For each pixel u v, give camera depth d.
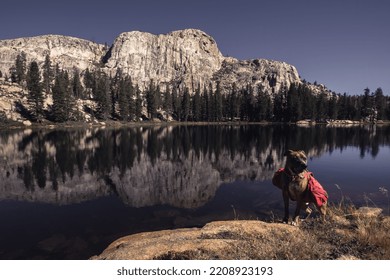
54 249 7.12
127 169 19.55
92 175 17.52
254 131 61.50
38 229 8.59
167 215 9.98
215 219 9.47
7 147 30.34
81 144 33.91
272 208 10.44
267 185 14.88
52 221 9.34
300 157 5.41
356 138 44.12
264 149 30.30
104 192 13.58
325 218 5.57
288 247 4.09
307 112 110.88
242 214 9.83
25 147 30.52
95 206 11.21
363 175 16.84
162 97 137.25
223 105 124.50
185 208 10.85
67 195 12.96
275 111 119.88
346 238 4.56
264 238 4.59
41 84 86.00
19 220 9.50
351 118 118.00
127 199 12.27
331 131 61.56
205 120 121.06
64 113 81.12
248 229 5.01
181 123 111.25
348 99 119.00
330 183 14.64
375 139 42.81
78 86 114.88
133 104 106.06
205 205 11.20
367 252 4.12
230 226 5.18
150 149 29.84
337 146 33.38
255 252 3.98
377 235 4.42
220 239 4.52
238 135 49.59
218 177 17.17
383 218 5.68
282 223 5.64
